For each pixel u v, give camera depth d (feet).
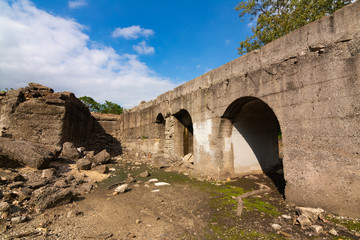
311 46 14.94
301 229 11.71
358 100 12.53
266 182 22.71
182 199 17.74
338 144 13.25
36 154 22.09
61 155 29.68
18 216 12.88
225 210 15.14
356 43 12.85
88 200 17.44
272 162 28.37
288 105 16.37
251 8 47.24
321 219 12.49
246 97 21.16
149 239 11.01
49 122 31.17
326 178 13.69
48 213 14.08
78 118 42.65
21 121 29.89
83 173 25.48
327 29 14.33
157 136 42.96
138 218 13.80
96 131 64.59
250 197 17.80
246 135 26.02
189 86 30.68
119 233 11.61
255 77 19.52
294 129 15.81
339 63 13.50
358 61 12.67
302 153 15.15
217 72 24.79
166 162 34.73
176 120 36.60
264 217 13.67
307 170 14.76
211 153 25.20
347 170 12.75
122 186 20.39
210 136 25.50
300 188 15.10
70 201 16.61
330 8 37.88
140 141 50.62
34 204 14.93
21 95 31.48
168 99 37.58
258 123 26.96
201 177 25.80
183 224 12.92
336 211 13.04
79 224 12.68
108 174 27.71
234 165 24.94
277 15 43.14
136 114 54.08
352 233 10.84
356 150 12.45
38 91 34.58
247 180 23.68
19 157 21.48
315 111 14.56
